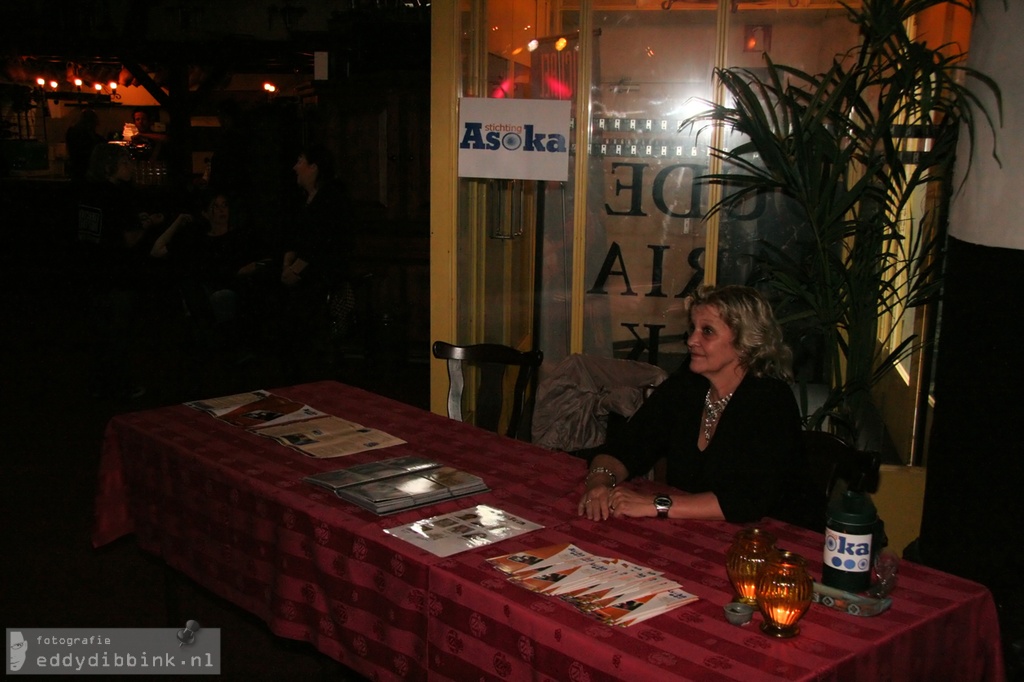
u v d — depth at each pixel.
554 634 1.75
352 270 7.05
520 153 4.05
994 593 2.78
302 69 9.77
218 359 7.14
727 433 2.45
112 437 3.09
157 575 3.68
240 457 2.73
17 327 8.09
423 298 7.08
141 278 5.86
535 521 2.31
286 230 6.10
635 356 4.30
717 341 2.48
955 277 2.97
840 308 3.41
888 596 1.90
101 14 9.34
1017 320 2.67
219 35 9.45
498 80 4.25
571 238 4.27
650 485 2.58
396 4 6.99
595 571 1.99
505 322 4.50
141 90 10.73
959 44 3.63
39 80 10.35
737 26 3.94
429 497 2.40
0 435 5.36
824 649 1.69
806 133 3.31
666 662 1.63
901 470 3.82
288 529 2.38
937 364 3.13
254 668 3.06
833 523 1.90
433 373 4.34
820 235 3.34
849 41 3.87
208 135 9.98
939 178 3.32
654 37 3.98
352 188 6.98
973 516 2.86
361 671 2.23
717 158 4.00
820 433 2.66
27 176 10.19
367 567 2.17
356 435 2.98
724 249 4.07
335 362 7.00
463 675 1.96
